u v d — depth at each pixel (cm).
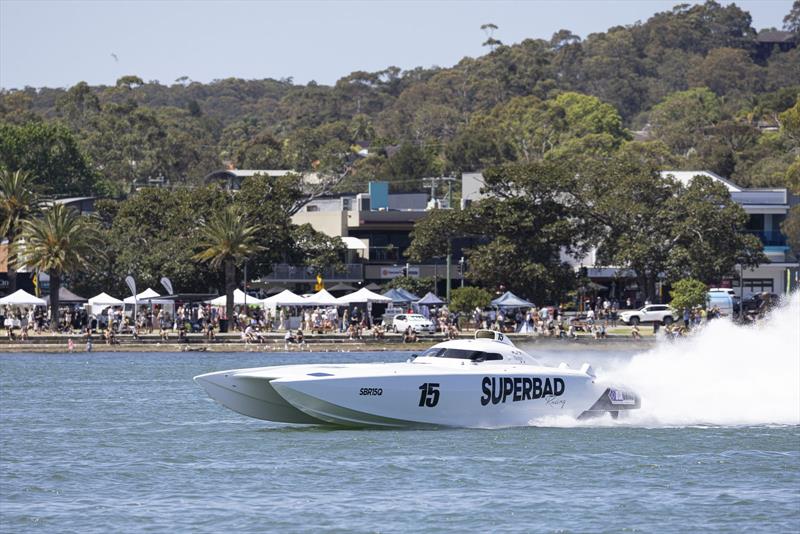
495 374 13038
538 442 12550
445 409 12875
